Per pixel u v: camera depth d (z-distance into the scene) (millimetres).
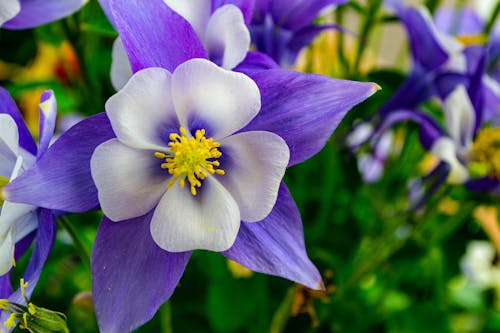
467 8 310
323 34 284
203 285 281
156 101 173
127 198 177
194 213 182
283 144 174
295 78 177
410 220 261
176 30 177
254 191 179
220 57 193
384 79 275
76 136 174
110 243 180
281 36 222
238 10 184
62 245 288
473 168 271
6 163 187
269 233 183
